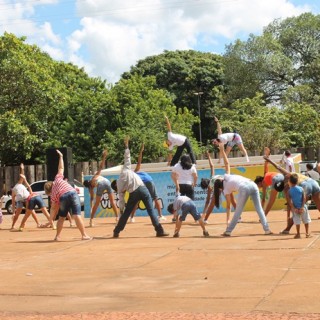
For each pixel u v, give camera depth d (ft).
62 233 50.49
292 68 186.80
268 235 41.60
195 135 211.61
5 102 118.21
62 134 122.31
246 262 31.63
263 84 189.88
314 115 138.51
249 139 126.00
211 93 207.00
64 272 31.42
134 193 44.11
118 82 130.62
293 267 29.58
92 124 121.90
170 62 218.79
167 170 65.16
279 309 21.90
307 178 42.68
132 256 35.40
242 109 147.54
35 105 120.78
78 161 119.85
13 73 117.29
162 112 125.08
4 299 25.52
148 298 24.71
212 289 25.72
